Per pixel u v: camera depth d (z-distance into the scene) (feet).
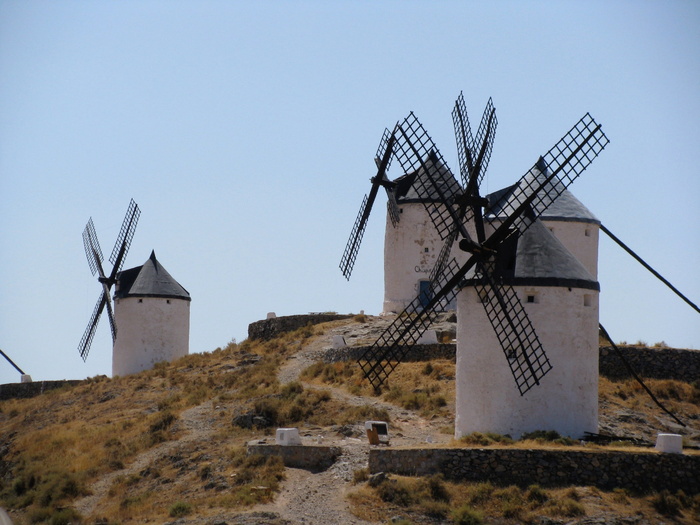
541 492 204.54
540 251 245.45
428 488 206.69
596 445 225.56
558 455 212.02
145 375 374.02
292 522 193.98
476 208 255.09
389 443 240.53
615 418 269.44
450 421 265.95
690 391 288.10
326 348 346.33
